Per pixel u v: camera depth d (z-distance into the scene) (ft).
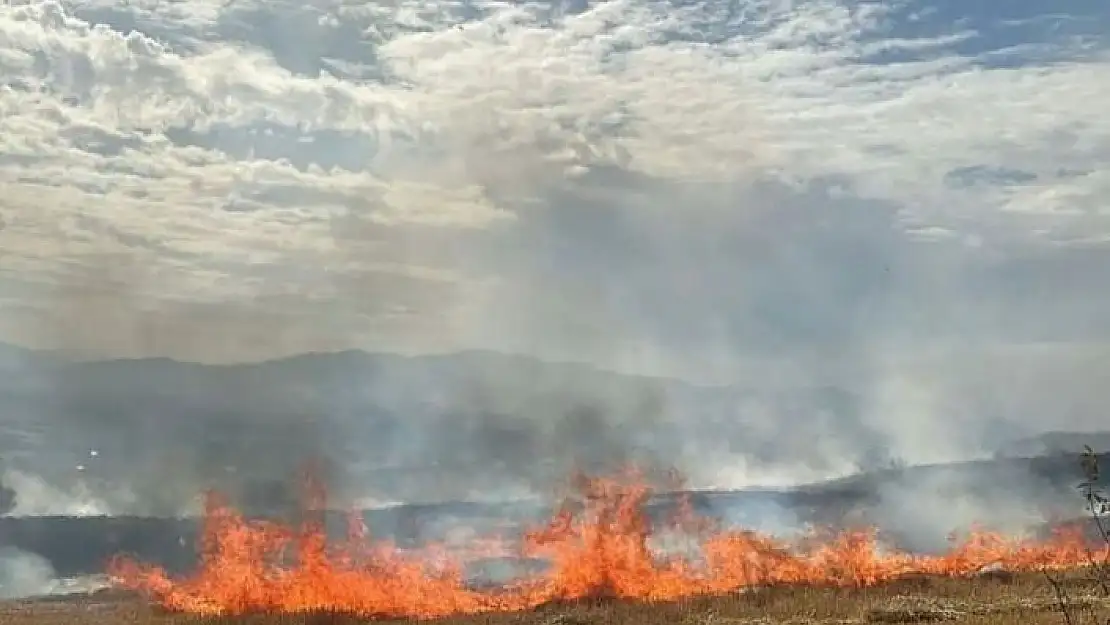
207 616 116.78
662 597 118.73
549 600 123.24
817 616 101.24
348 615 117.19
